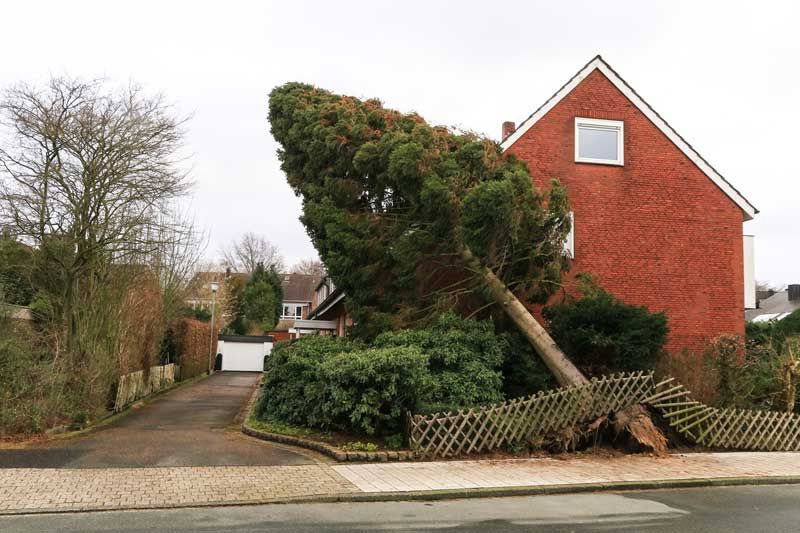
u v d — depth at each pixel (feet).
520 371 45.24
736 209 61.11
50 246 48.67
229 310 182.70
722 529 24.75
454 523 24.75
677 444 43.32
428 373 40.19
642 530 24.43
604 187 58.80
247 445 39.37
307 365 43.06
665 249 59.11
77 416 46.01
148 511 25.41
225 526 23.39
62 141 48.26
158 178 52.08
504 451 38.65
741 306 59.77
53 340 50.39
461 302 50.34
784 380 50.11
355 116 47.42
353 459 35.47
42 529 22.50
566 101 59.00
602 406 41.39
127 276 58.44
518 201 43.21
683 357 48.26
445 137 45.62
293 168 54.65
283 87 55.52
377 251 46.55
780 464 39.50
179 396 74.08
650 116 60.39
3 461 32.94
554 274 47.93
